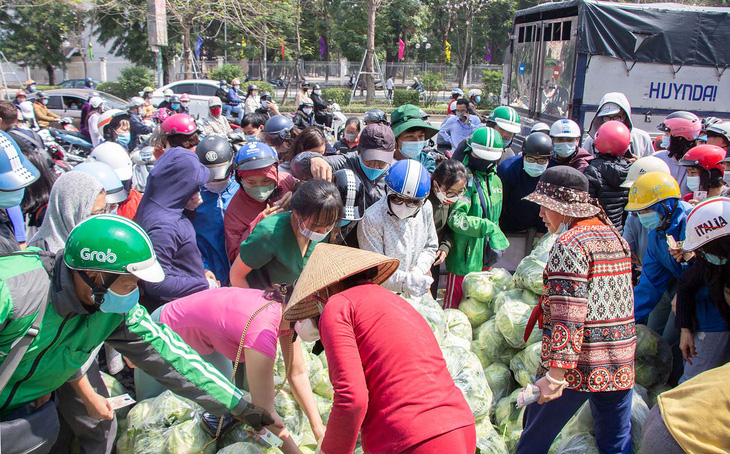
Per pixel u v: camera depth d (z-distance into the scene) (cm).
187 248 334
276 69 3584
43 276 209
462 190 420
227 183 392
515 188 505
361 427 210
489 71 3105
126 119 784
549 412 277
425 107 3061
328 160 418
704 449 194
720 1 2748
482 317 419
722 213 277
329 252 231
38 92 1368
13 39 3222
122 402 276
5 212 338
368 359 205
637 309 370
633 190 348
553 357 255
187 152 338
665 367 359
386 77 3809
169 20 2322
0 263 205
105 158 394
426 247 378
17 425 218
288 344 276
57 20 3148
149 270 211
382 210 354
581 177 274
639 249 418
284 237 291
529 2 4656
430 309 368
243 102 1597
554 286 260
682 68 919
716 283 289
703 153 436
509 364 380
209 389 249
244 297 278
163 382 253
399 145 467
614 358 264
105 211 312
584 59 897
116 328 240
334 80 3759
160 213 328
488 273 437
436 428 194
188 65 2308
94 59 3872
